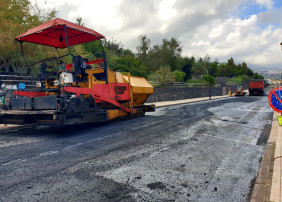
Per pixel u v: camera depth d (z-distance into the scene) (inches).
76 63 287.3
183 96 1191.6
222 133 285.9
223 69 3964.1
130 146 222.4
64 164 170.1
